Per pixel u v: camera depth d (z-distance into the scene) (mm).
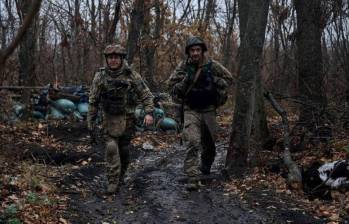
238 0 7906
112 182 5770
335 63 10039
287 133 7262
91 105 5719
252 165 6969
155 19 17938
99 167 7332
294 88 11578
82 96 11555
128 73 5656
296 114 12523
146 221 4922
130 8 15172
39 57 17031
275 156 7523
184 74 5918
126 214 5102
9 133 8969
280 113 7602
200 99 5910
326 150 7219
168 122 11008
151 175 6957
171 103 11570
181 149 9523
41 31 18969
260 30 6523
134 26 13445
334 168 5777
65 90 11734
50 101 11117
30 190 5449
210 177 6445
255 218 4996
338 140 7410
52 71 18375
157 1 16625
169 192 5934
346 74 9289
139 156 8664
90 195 5703
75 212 5027
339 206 5195
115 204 5410
